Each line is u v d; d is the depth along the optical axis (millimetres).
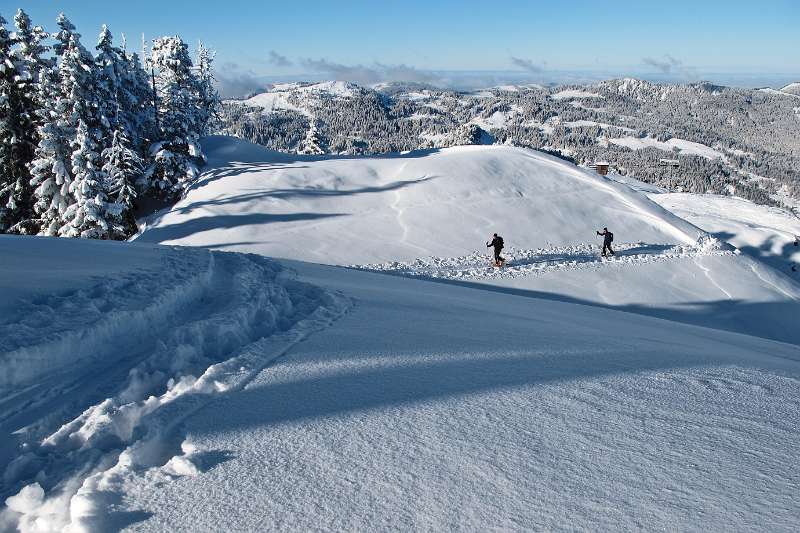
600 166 82875
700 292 21547
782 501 2453
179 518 2344
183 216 27359
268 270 9695
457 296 11289
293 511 2379
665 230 29719
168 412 3438
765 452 3008
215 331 5316
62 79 30703
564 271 21922
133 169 31484
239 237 24812
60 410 3645
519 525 2262
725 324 19391
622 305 19531
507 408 3643
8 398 3881
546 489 2555
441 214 28703
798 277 42656
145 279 7043
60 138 29359
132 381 4043
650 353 5977
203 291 7582
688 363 5375
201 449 2980
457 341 5848
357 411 3547
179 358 4547
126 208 29359
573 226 28984
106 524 2307
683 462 2852
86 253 8828
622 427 3346
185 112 35844
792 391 4340
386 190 31562
